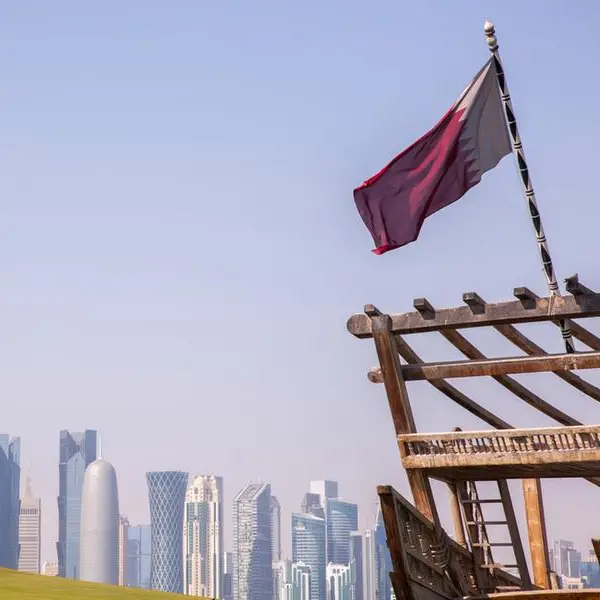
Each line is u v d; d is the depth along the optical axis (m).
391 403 49.16
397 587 47.56
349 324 49.75
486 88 48.97
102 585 47.00
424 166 48.22
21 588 43.56
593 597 49.31
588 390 53.16
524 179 48.72
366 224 48.25
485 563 55.06
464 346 50.91
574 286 45.12
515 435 47.12
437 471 51.44
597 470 50.03
